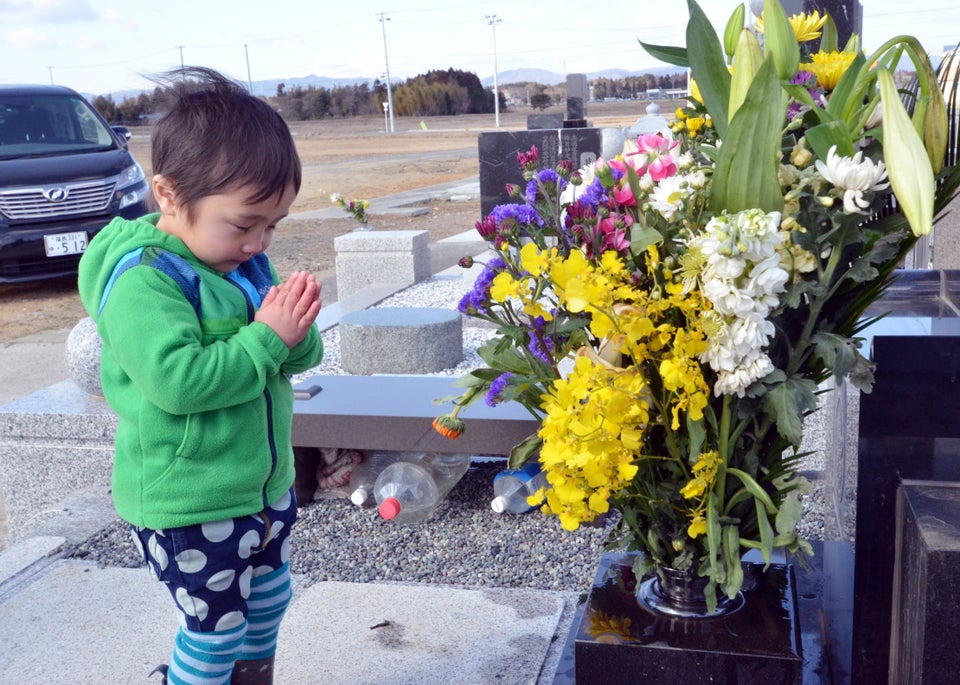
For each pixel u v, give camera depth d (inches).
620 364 66.5
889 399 69.5
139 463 76.0
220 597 77.7
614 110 3496.6
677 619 72.6
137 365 71.9
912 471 70.2
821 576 97.5
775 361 66.9
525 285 64.2
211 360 72.6
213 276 78.3
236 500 76.8
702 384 62.1
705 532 69.5
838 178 57.9
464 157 1401.3
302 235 633.6
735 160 60.6
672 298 62.0
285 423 83.2
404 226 665.0
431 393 153.1
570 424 60.9
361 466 155.1
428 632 107.3
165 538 75.8
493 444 139.5
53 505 164.1
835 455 91.2
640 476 70.1
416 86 4266.7
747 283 59.2
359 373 223.5
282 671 100.0
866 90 64.8
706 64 65.7
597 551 133.3
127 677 102.3
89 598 121.6
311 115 4274.1
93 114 425.7
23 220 377.4
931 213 54.5
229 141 71.6
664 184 61.9
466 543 138.3
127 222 79.0
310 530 145.8
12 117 410.0
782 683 67.6
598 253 65.1
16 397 267.6
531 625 108.1
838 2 169.6
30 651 108.6
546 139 377.4
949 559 59.7
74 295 415.2
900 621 69.5
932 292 93.1
